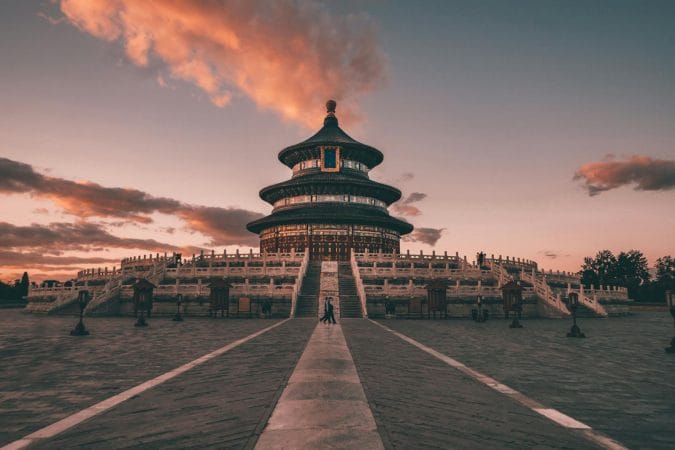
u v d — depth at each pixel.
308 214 88.12
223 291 48.03
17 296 116.81
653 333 30.53
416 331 30.02
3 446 7.24
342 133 107.38
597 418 9.01
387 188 95.56
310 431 7.49
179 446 7.02
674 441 7.64
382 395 10.24
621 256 149.00
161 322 39.22
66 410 9.46
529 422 8.58
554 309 51.94
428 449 6.78
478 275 60.66
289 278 56.34
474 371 14.22
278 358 16.23
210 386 11.56
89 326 34.28
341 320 42.16
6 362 16.09
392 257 66.44
